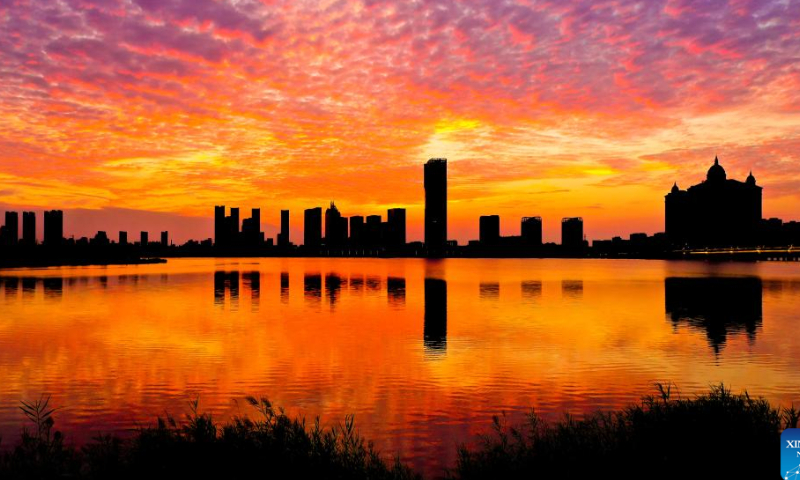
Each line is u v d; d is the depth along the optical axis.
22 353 29.27
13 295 63.31
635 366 26.17
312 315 46.22
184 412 19.20
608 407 19.72
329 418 18.70
